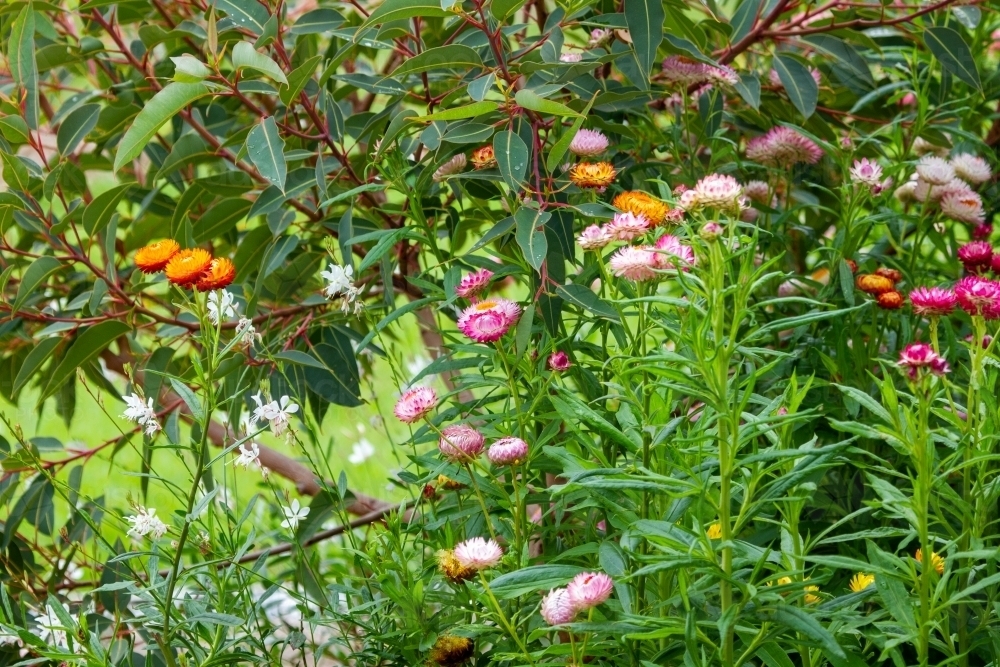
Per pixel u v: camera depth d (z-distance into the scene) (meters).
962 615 1.67
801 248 2.84
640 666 1.68
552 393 2.10
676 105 2.72
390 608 2.02
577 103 2.31
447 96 2.24
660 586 1.70
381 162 2.28
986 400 1.62
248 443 2.56
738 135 2.96
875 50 2.58
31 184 2.51
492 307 1.87
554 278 2.15
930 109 2.55
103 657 1.84
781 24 2.90
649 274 1.71
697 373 1.68
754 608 1.43
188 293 2.59
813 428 2.11
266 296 2.77
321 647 2.01
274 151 2.10
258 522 3.07
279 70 1.99
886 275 2.24
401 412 1.83
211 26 2.06
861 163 2.23
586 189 2.02
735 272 2.21
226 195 2.63
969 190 2.35
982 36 2.88
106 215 2.41
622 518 1.66
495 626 1.77
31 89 2.35
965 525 1.62
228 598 2.02
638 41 2.15
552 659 1.75
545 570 1.60
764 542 1.87
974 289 1.55
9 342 2.86
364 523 2.67
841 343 2.12
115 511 2.64
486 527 2.06
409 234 2.17
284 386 2.59
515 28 2.17
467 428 1.86
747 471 1.62
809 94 2.51
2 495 2.56
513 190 1.98
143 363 2.64
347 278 2.21
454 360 2.07
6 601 1.85
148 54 2.54
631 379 1.88
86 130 2.51
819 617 1.54
